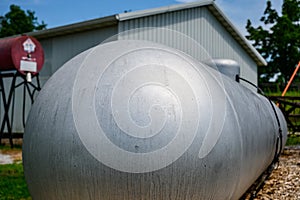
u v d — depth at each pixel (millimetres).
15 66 7297
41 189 1534
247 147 1839
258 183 3553
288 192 3352
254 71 13750
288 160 5129
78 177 1405
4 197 3291
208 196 1482
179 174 1390
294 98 6902
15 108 10055
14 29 32375
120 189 1369
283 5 27391
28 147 1581
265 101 3291
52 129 1479
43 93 1655
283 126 4238
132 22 8078
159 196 1379
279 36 25750
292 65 25766
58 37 8984
